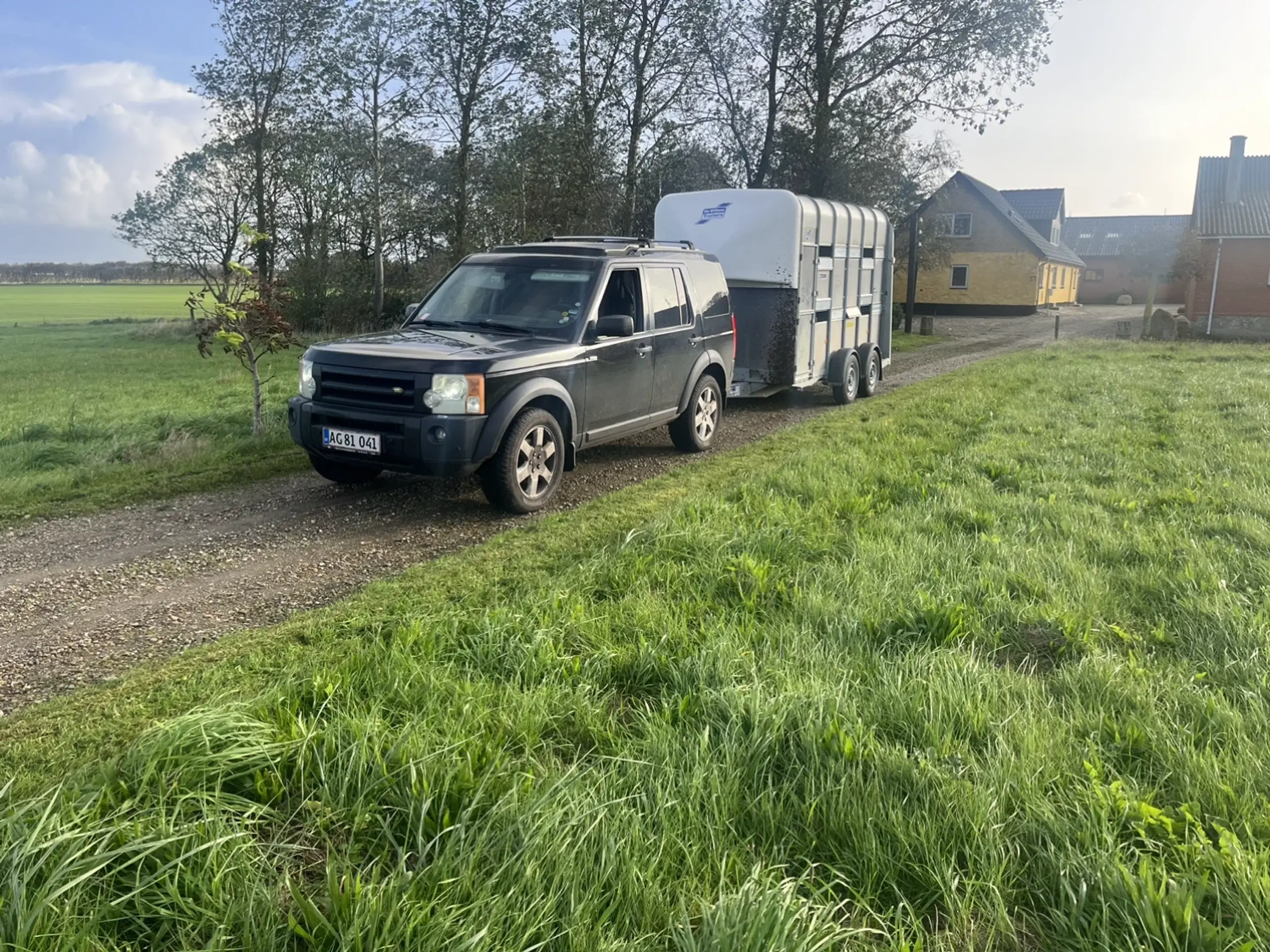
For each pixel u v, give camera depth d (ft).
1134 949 6.88
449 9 98.58
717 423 32.86
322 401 22.61
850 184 92.99
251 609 15.85
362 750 9.31
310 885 7.94
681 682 11.57
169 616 15.52
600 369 25.22
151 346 103.65
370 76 100.78
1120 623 14.11
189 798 8.70
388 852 8.32
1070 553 17.39
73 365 80.23
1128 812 8.50
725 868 7.89
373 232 109.70
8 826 7.87
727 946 6.68
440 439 20.92
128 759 9.33
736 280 38.63
